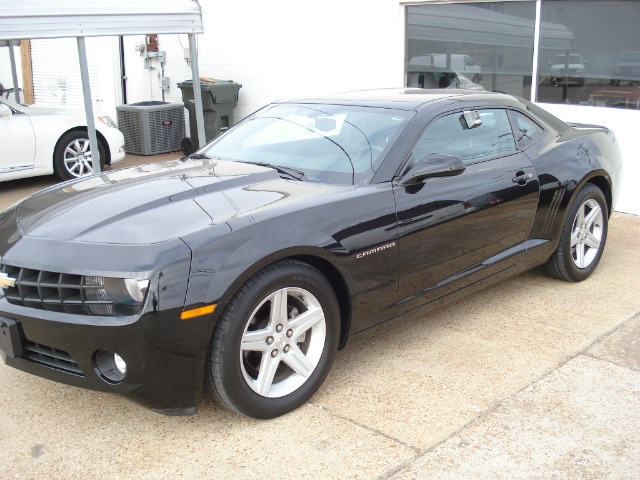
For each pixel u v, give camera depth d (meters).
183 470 2.96
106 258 3.00
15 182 9.70
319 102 4.73
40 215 3.52
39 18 6.26
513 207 4.52
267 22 10.55
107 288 2.95
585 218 5.29
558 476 2.91
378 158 3.94
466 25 8.12
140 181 3.91
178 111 11.67
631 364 3.95
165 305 2.91
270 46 10.59
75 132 9.35
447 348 4.18
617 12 6.91
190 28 7.58
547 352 4.11
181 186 3.74
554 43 7.44
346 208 3.56
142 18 7.07
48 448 3.13
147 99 12.91
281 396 3.34
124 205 3.47
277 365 3.32
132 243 3.05
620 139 7.17
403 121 4.14
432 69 8.58
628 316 4.66
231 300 3.09
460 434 3.22
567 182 4.93
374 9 8.96
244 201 3.50
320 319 3.46
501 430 3.26
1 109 8.67
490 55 8.00
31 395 3.62
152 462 3.03
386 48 8.95
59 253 3.11
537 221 4.79
